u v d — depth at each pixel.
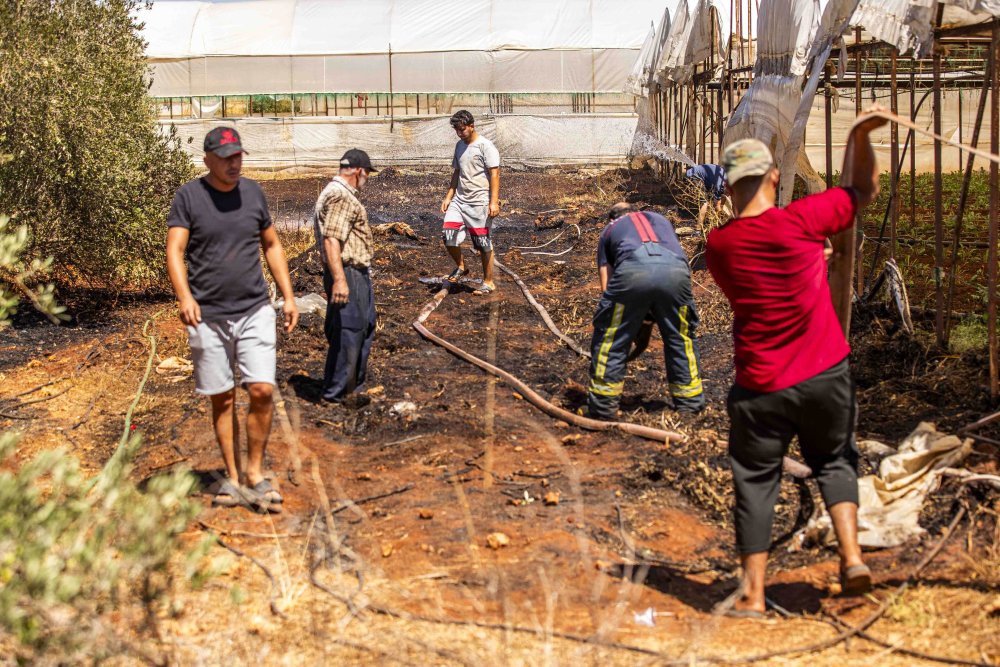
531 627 3.94
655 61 20.70
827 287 4.12
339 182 6.92
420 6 27.02
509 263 12.95
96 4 10.31
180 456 6.07
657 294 6.41
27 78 9.09
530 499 5.41
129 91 10.61
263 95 27.22
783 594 4.34
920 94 19.61
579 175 23.42
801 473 5.29
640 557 4.74
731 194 4.26
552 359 8.35
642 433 6.33
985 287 9.67
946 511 4.90
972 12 6.54
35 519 3.16
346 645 3.78
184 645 3.71
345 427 6.62
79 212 9.73
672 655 3.66
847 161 4.10
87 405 7.08
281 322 9.24
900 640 3.78
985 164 19.98
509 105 27.75
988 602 3.97
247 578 4.39
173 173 11.16
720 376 7.63
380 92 27.05
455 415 6.88
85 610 3.25
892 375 7.05
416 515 5.20
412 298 10.79
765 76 10.70
